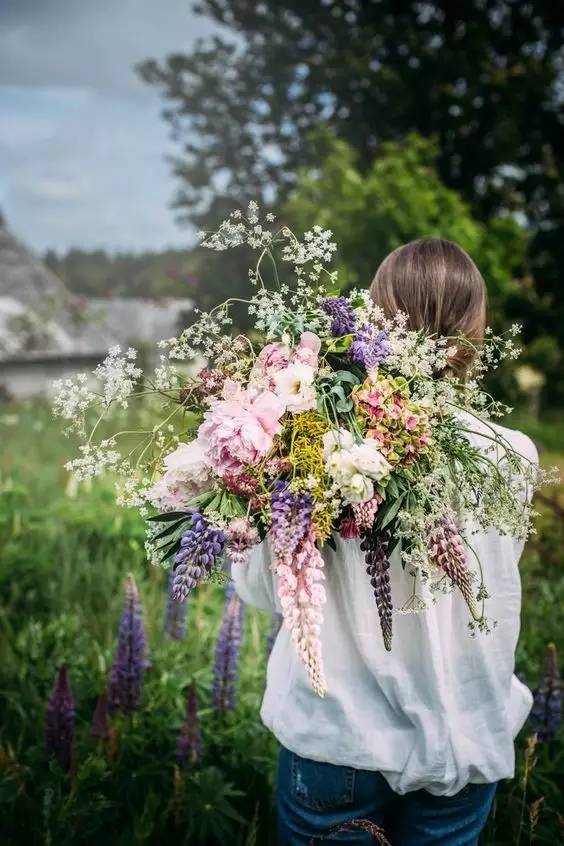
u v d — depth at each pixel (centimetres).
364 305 157
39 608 390
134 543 420
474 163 1778
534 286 2033
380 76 1609
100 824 228
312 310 157
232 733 264
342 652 157
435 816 162
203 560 140
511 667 159
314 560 139
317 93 1667
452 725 154
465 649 156
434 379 163
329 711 157
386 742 155
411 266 167
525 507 151
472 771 156
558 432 1515
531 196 1922
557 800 242
